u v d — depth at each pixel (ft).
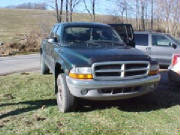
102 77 13.26
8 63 36.27
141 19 86.94
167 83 23.30
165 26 88.84
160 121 13.80
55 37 18.78
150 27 89.51
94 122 13.56
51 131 12.42
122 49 15.76
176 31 86.12
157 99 17.99
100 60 13.24
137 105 16.58
